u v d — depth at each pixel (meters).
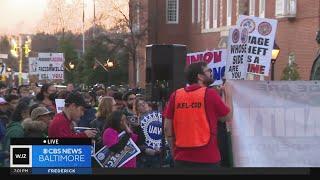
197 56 12.57
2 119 10.77
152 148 9.87
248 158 6.88
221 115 6.54
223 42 42.53
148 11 54.88
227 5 42.75
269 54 10.61
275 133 6.89
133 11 53.53
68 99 7.72
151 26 54.97
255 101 6.90
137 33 53.47
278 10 29.97
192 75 6.69
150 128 9.92
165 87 9.66
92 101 17.44
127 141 8.12
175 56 9.44
